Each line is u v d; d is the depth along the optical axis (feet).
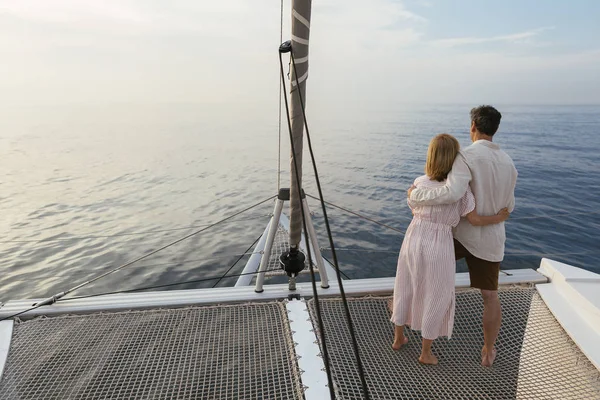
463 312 9.58
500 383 7.41
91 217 38.47
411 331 8.95
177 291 9.92
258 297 9.71
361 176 61.87
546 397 7.07
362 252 26.13
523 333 8.83
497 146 7.68
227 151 98.78
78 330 8.49
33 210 41.29
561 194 46.91
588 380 7.40
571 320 8.82
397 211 39.75
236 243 28.60
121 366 7.50
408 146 105.19
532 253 26.68
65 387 6.99
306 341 8.16
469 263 8.14
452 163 7.36
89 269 24.48
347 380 7.22
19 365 7.48
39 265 25.26
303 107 6.46
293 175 8.88
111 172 66.80
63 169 70.03
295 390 6.95
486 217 7.51
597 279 9.92
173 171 67.97
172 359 7.69
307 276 20.24
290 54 8.11
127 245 28.84
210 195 49.06
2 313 8.96
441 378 7.48
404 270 7.95
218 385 7.07
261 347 8.05
